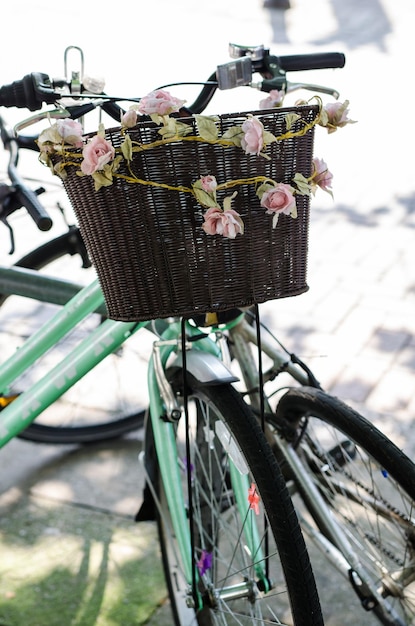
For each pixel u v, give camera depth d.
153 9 9.69
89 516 2.87
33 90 1.86
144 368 3.37
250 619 1.92
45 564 2.65
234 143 1.50
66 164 1.59
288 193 1.52
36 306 4.02
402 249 4.71
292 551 1.66
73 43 8.57
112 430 3.25
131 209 1.54
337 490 2.15
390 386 3.51
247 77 1.95
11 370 2.38
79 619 2.43
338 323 4.02
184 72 7.81
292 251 1.63
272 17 9.43
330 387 3.52
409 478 1.80
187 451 1.88
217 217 1.51
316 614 1.64
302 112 1.57
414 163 5.95
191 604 1.97
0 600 2.50
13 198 1.95
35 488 3.02
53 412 3.31
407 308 4.12
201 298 1.60
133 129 1.50
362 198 5.41
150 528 2.81
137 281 1.60
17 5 9.73
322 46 8.58
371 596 2.04
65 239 2.81
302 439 2.16
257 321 1.76
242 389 3.36
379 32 8.95
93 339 2.26
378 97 7.29
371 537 2.12
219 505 2.09
